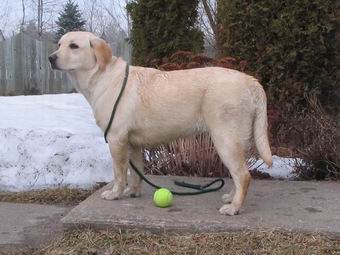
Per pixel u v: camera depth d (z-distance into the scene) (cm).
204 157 319
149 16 423
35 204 296
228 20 380
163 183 289
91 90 247
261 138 235
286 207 244
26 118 394
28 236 248
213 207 244
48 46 845
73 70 246
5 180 323
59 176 323
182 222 225
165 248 217
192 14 427
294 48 364
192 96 234
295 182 292
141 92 240
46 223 264
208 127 234
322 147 315
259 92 234
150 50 426
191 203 250
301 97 370
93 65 245
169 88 237
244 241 215
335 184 288
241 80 231
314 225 221
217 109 229
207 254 211
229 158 230
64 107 458
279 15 363
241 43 376
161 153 326
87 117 415
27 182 323
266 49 369
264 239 215
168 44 420
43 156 328
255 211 238
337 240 216
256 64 374
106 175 324
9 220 269
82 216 233
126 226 228
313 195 264
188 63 336
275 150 338
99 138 339
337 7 361
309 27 359
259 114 235
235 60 349
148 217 230
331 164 314
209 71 236
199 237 221
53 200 302
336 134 316
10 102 475
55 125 370
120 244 221
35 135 334
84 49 243
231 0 377
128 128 243
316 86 371
